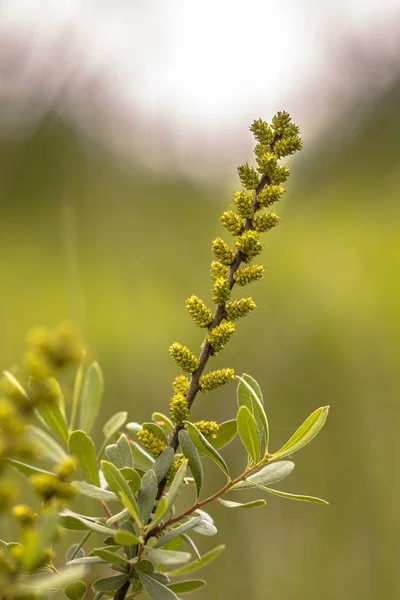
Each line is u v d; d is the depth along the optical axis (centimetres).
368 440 120
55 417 54
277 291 149
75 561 49
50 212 147
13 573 45
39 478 45
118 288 144
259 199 52
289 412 125
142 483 50
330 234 181
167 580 50
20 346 127
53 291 142
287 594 101
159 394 119
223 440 53
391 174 207
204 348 51
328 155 220
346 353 131
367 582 103
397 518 110
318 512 110
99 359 125
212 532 50
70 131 150
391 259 157
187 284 152
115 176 162
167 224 163
